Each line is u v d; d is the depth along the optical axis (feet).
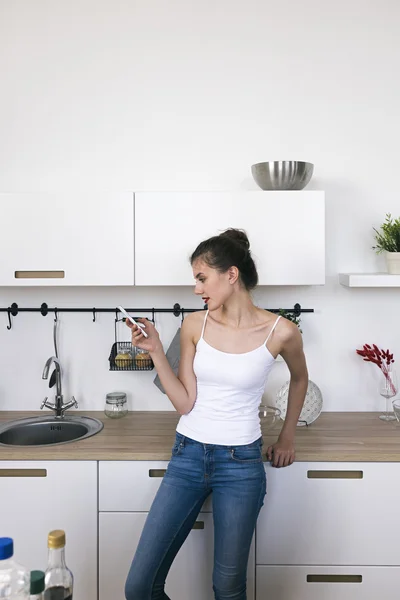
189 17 8.62
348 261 8.77
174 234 7.82
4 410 8.91
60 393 8.61
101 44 8.65
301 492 7.11
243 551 6.20
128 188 8.74
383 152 8.67
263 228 7.78
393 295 8.78
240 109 8.66
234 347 6.38
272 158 8.69
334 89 8.64
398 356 8.82
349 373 8.85
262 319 6.51
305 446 7.25
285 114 8.66
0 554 3.51
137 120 8.69
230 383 6.30
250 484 6.22
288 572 7.18
